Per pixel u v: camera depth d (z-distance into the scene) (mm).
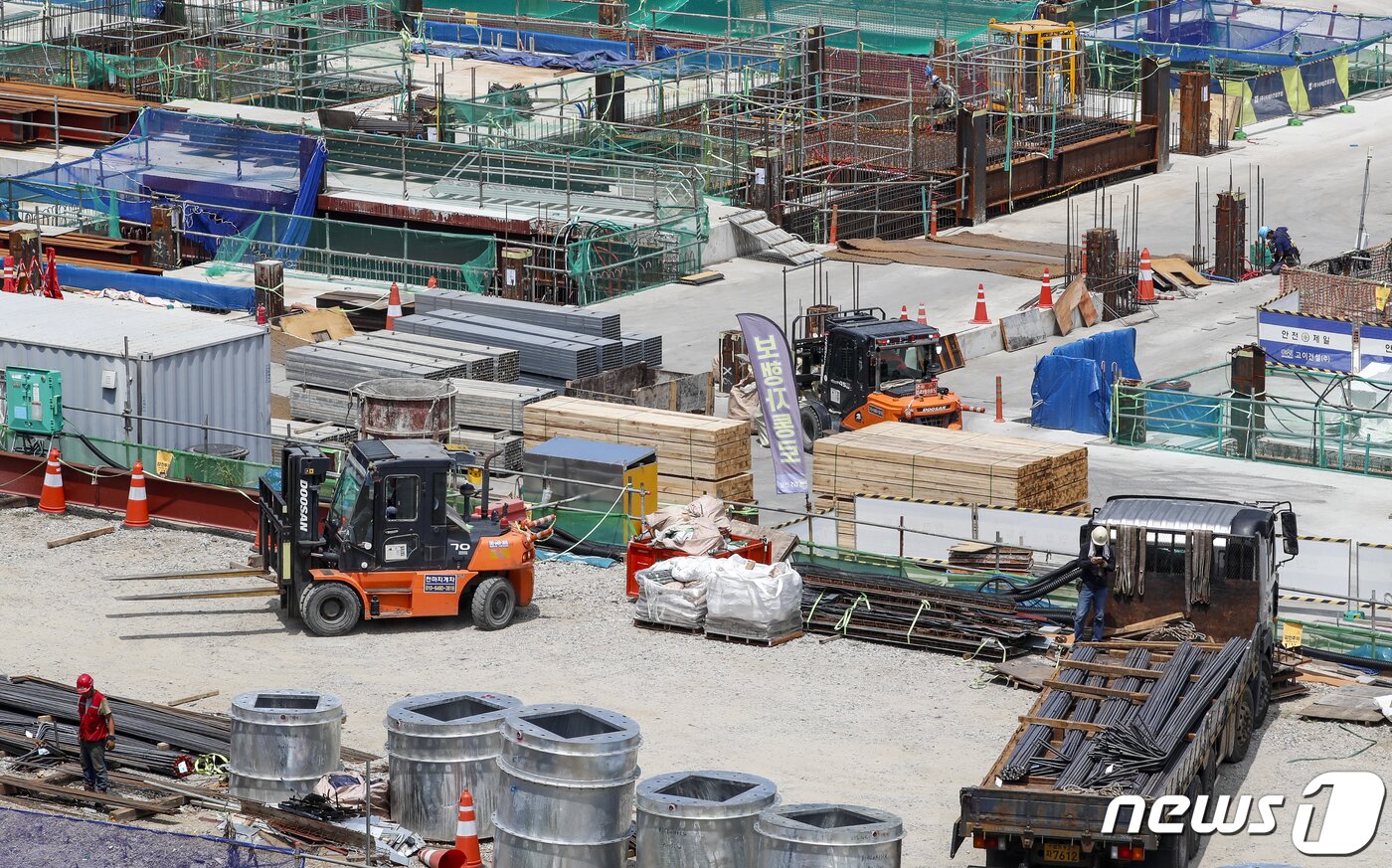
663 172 175625
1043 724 71938
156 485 107938
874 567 100062
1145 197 194125
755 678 87312
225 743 77812
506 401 117562
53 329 116438
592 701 84312
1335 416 128625
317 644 91312
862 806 68938
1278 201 191375
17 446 113438
